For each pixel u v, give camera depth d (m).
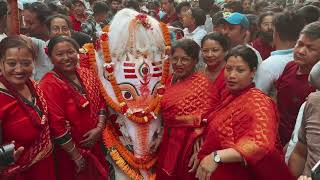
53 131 3.10
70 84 3.24
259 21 4.82
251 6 8.20
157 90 3.41
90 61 3.38
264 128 2.55
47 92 3.11
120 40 3.34
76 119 3.20
